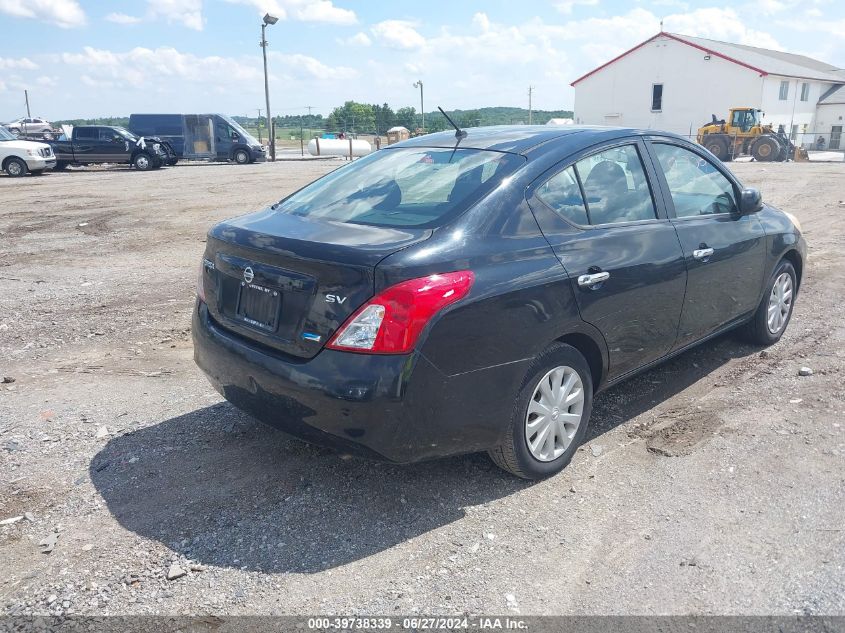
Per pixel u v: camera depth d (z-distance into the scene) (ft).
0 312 22.84
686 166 15.15
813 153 150.82
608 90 162.91
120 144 95.66
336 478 12.23
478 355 10.47
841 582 9.51
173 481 12.17
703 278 14.65
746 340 18.40
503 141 13.02
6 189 63.72
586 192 12.64
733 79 146.41
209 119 111.96
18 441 13.65
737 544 10.37
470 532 10.71
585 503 11.47
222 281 11.93
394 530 10.77
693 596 9.31
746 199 16.15
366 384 9.73
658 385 16.21
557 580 9.66
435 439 10.41
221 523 10.93
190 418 14.69
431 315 9.88
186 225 42.06
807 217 42.65
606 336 12.53
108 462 12.84
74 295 25.21
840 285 25.08
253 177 79.10
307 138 212.64
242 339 11.37
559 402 12.05
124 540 10.52
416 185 12.19
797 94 159.53
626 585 9.54
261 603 9.21
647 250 13.15
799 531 10.64
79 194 59.00
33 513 11.21
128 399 15.74
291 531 10.74
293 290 10.44
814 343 18.78
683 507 11.33
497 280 10.61
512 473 11.96
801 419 14.26
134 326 21.33
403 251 10.05
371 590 9.46
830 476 12.12
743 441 13.42
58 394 16.05
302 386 10.12
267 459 12.92
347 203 12.34
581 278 11.73
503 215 11.23
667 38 152.46
